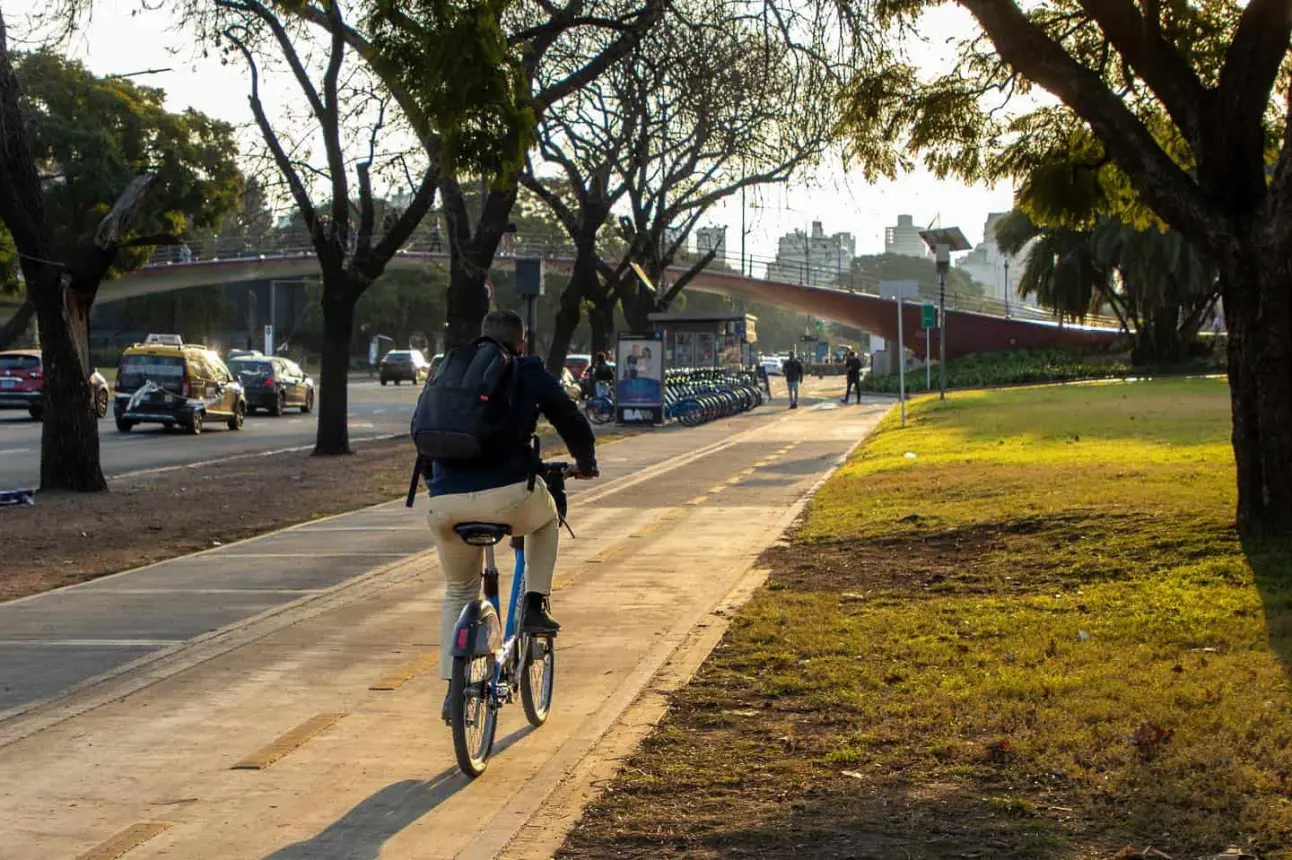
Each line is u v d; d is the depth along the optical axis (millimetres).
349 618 9422
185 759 6070
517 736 6363
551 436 30641
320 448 25656
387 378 73188
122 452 26875
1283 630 7316
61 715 6871
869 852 4621
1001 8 9961
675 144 34781
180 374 32062
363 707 6965
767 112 17828
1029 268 66812
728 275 79688
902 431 28359
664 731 6262
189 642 8688
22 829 5160
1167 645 7270
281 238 70875
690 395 37719
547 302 109750
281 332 121750
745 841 4797
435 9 11781
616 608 9539
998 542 11273
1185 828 4645
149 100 52938
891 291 30297
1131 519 11352
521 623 6090
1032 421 28031
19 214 18188
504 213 26875
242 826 5168
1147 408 31688
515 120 12102
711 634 8414
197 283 81688
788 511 15445
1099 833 4691
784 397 56531
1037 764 5406
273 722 6699
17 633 9117
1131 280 61625
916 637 7922
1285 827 4590
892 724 6121
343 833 5074
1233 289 9750
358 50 20281
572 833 4953
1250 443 9805
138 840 5020
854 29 12773
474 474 5684
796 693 6855
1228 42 12297
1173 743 5496
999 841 4656
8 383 36250
